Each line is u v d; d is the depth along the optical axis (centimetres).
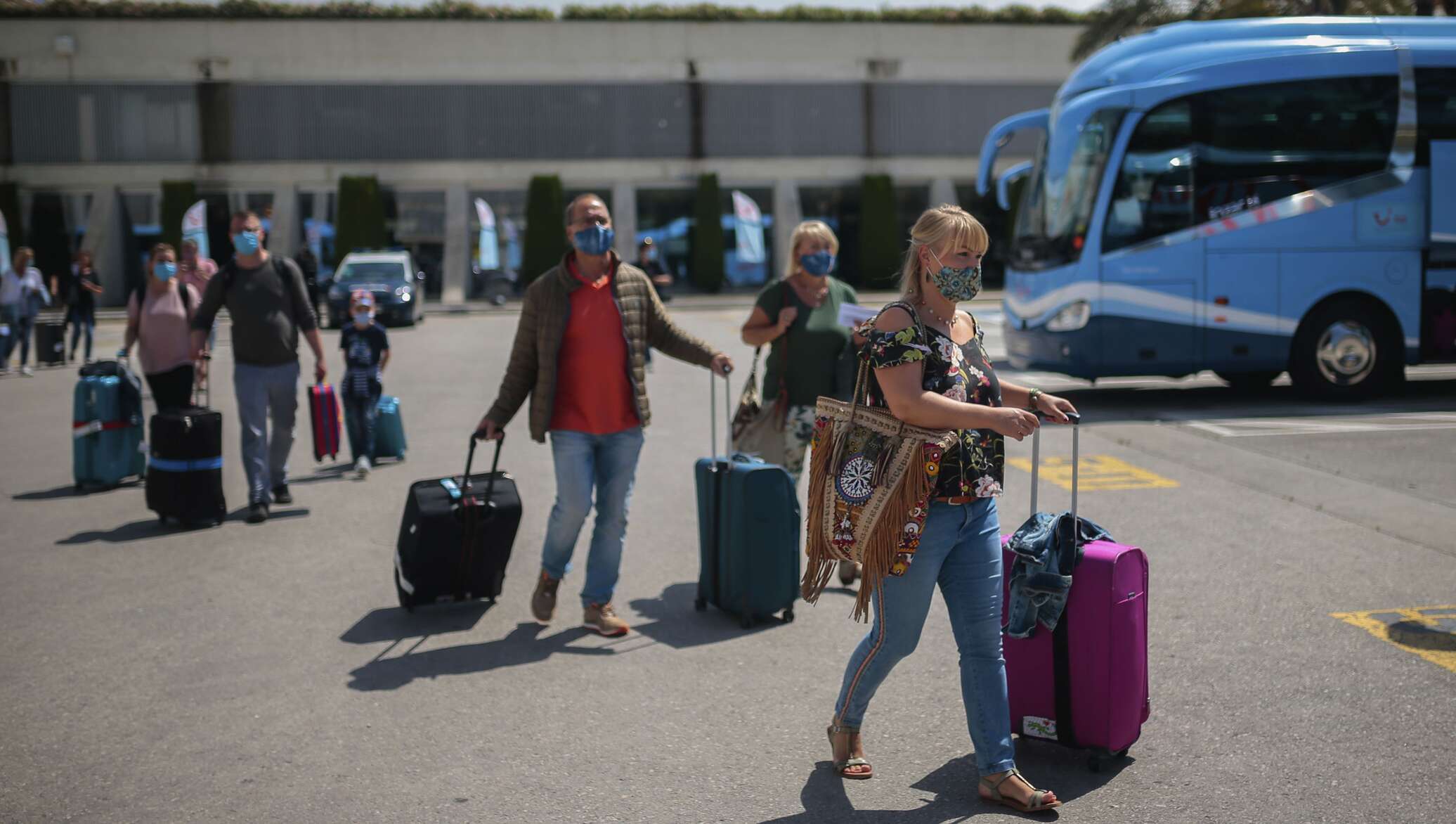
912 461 359
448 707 476
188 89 4297
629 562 698
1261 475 886
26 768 424
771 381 632
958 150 4588
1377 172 1245
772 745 433
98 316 3634
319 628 581
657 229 4506
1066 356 1275
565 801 391
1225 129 1241
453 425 1259
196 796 399
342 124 4362
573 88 4438
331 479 960
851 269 4588
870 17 4525
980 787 382
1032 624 398
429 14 4372
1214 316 1239
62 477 989
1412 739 425
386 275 2886
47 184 4259
